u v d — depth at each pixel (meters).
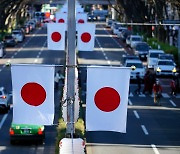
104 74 39.47
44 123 40.16
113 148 66.62
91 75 39.47
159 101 98.06
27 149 65.88
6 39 193.75
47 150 65.38
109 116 39.72
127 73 39.50
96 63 148.50
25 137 67.06
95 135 72.94
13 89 40.09
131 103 99.38
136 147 67.38
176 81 112.56
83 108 77.62
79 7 161.50
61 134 56.41
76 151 39.72
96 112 39.69
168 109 94.38
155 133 75.38
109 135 73.12
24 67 39.94
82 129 57.41
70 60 40.38
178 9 161.25
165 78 132.75
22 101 40.09
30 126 67.00
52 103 40.16
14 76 40.00
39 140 67.50
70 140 39.94
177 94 108.94
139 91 109.06
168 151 65.62
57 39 104.56
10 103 93.75
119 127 39.75
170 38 190.25
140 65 126.56
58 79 104.38
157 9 181.50
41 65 39.94
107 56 166.00
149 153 64.56
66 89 41.84
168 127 79.62
